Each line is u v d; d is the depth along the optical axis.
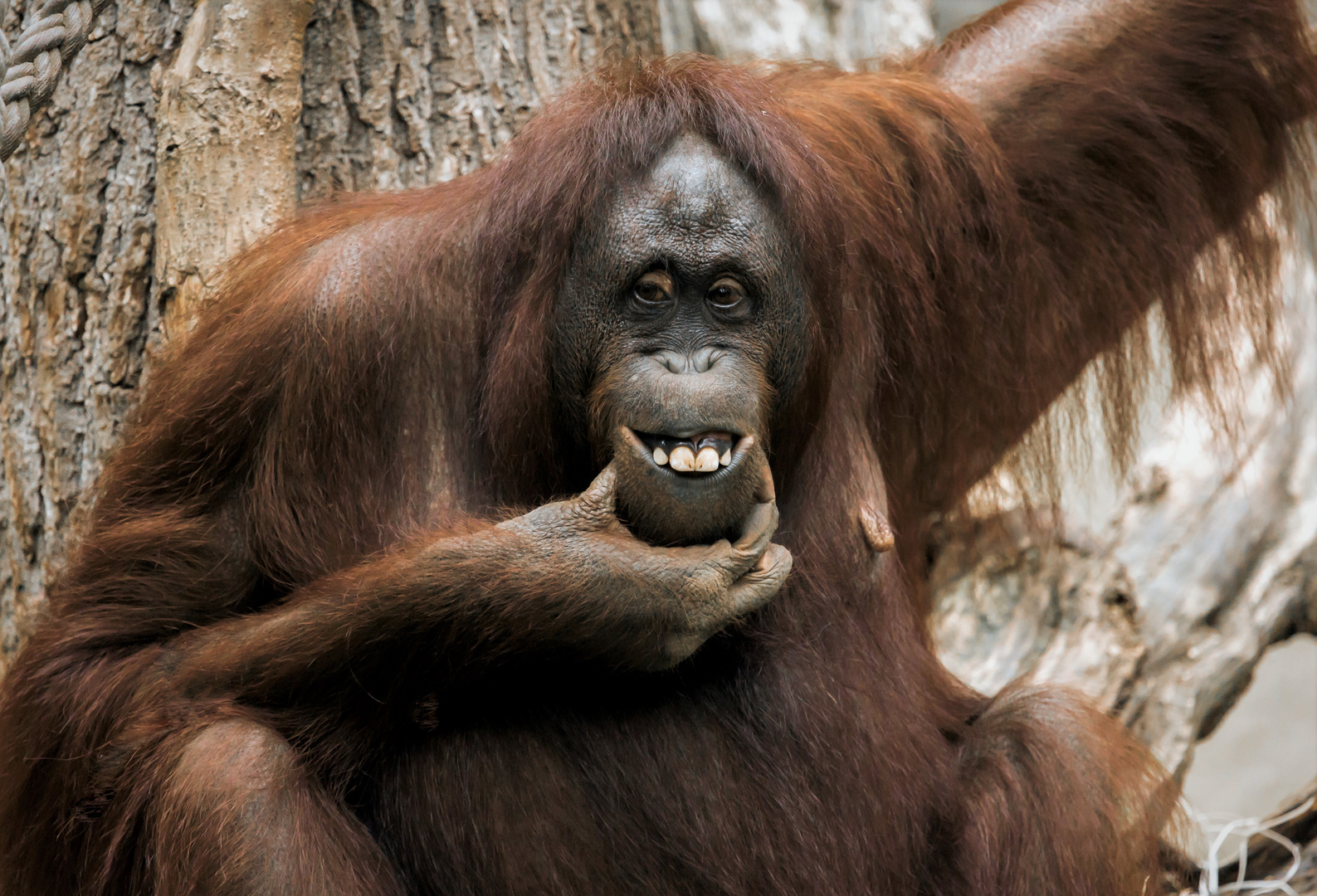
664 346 7.00
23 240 10.41
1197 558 13.62
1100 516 14.27
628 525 7.10
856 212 8.05
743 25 17.62
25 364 10.42
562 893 7.39
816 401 7.64
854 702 7.93
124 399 10.13
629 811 7.51
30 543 10.36
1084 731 8.23
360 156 10.80
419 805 7.46
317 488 7.52
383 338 7.55
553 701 7.53
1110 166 9.78
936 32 18.30
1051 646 13.11
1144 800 8.54
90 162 10.27
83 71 10.36
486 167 8.20
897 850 7.95
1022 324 9.62
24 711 7.61
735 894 7.54
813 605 7.96
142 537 7.63
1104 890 7.88
